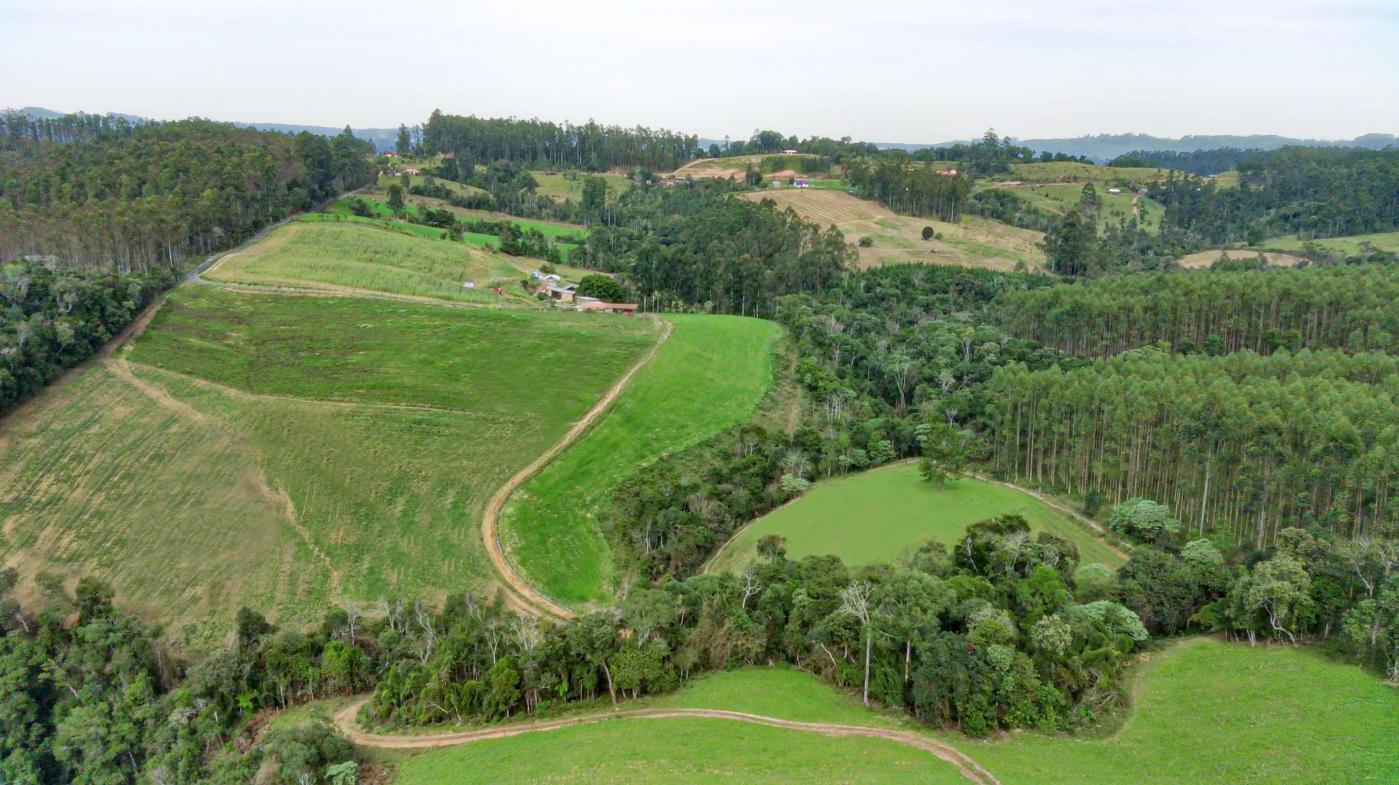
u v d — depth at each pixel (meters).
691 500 109.38
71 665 83.38
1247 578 77.50
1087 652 68.75
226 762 70.25
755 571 84.75
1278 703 64.56
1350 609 72.81
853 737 64.50
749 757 61.22
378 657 83.69
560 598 94.31
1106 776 57.59
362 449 116.94
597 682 75.81
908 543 97.00
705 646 78.38
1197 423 104.88
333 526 103.12
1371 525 91.81
